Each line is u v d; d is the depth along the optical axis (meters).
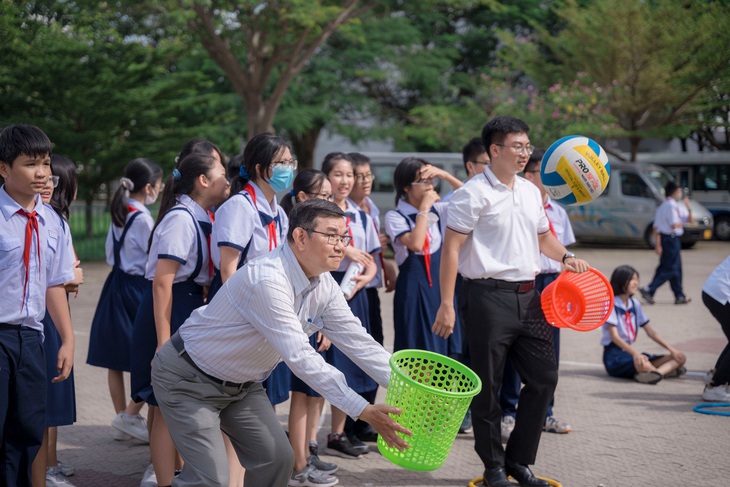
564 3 23.25
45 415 3.87
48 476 4.67
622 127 23.52
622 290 7.52
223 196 4.53
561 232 6.19
